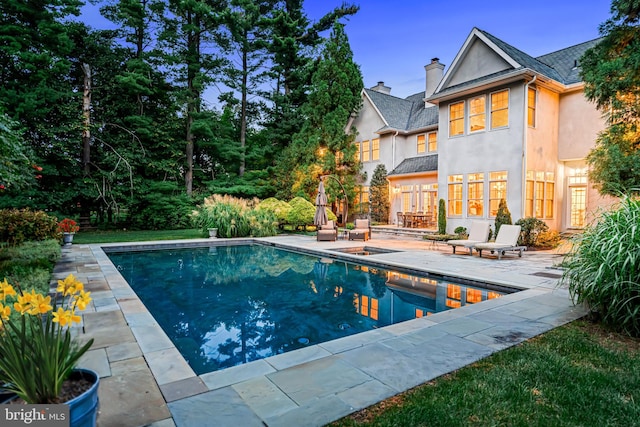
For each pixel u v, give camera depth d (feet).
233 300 21.21
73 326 13.47
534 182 41.04
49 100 48.55
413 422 7.25
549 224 43.24
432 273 25.46
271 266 31.83
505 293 20.94
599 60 29.40
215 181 71.41
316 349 11.18
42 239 31.40
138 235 52.06
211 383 8.98
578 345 11.37
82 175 55.98
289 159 70.49
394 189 61.26
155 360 10.47
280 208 56.29
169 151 65.46
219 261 34.42
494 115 42.93
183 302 20.77
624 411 7.68
